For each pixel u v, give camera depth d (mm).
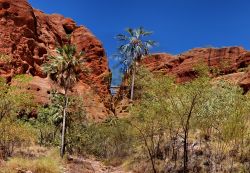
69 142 41750
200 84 21016
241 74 51656
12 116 28219
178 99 22781
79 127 43250
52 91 51750
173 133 28438
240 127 21281
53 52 71500
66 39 81438
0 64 59156
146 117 25422
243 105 21047
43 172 21062
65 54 41281
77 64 39938
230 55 69500
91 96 63031
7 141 29266
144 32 62688
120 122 38312
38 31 72312
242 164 22453
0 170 19469
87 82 71500
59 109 43562
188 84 21875
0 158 25812
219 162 23609
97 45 79500
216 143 24703
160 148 28656
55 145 41250
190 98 21750
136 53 60719
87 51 78500
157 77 24672
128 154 35688
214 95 21766
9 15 66812
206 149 24984
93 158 40625
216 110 21641
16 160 21406
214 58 71000
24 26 67625
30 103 29906
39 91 56375
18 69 61531
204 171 23969
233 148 23422
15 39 65125
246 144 23406
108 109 66875
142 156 30250
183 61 75500
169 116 24500
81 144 42938
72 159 31859
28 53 65000
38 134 42812
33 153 32031
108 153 40656
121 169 31391
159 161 27656
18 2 69062
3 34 64312
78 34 82375
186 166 23156
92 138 43281
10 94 27031
